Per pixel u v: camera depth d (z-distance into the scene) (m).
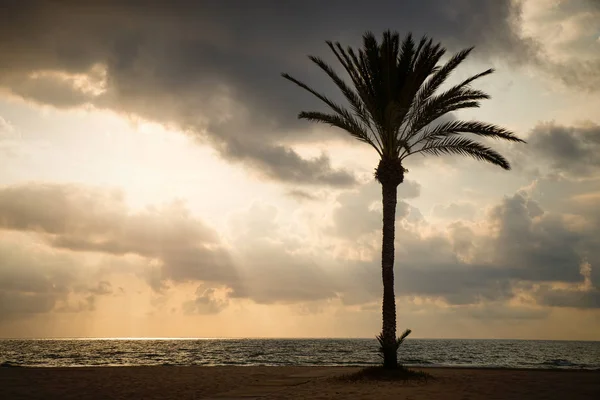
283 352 88.88
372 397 14.23
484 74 21.08
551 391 15.62
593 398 14.11
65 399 15.22
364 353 85.56
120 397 15.70
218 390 17.31
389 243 21.34
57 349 102.94
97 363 51.03
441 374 22.03
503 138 21.03
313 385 18.16
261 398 14.82
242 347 123.50
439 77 22.00
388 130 21.75
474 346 150.75
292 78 22.09
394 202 21.69
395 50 21.88
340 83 22.19
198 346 135.00
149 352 87.62
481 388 16.36
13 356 66.62
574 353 93.81
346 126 22.17
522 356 76.75
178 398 15.36
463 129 21.41
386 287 20.97
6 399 15.14
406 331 20.59
